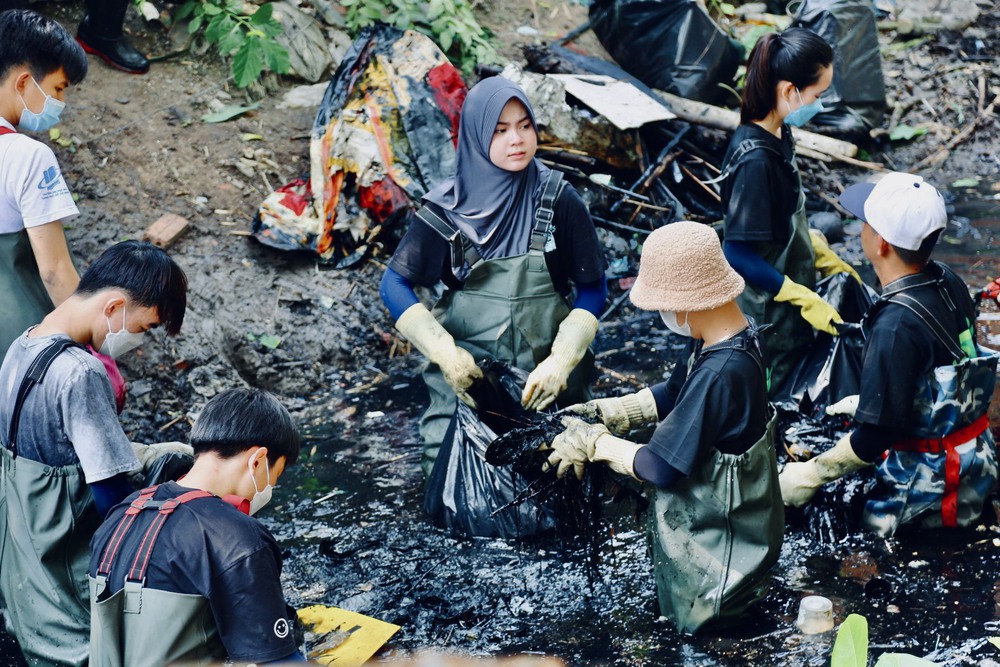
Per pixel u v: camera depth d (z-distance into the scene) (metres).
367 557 3.96
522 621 3.54
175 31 6.74
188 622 2.60
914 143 7.75
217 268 5.64
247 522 2.66
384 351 5.64
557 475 3.46
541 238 3.94
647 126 6.85
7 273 3.65
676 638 3.38
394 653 3.38
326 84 6.85
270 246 5.75
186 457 3.53
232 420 2.76
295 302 5.62
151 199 5.86
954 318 3.64
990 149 7.70
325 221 5.84
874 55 7.57
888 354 3.55
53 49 3.56
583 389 4.24
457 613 3.59
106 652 2.63
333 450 4.80
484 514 4.04
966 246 6.44
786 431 4.31
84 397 3.04
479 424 4.12
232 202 6.01
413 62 6.05
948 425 3.71
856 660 1.85
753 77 4.16
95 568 2.68
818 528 3.91
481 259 4.00
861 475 4.04
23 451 3.14
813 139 7.31
